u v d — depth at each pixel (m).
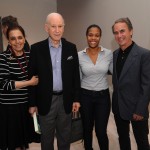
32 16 5.99
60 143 2.07
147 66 1.71
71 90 1.91
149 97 1.75
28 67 1.83
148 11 2.95
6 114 1.90
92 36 2.09
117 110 1.96
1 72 1.79
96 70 2.08
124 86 1.83
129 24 1.77
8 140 1.96
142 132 1.87
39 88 1.83
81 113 2.23
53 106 1.88
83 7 4.66
